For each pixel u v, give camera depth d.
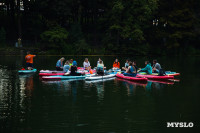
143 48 53.59
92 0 56.34
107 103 11.59
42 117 9.50
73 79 19.06
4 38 52.31
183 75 21.53
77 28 54.91
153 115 9.96
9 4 57.53
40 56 46.28
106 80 18.70
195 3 58.91
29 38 58.06
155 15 58.78
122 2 52.28
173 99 12.57
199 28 58.84
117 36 53.88
